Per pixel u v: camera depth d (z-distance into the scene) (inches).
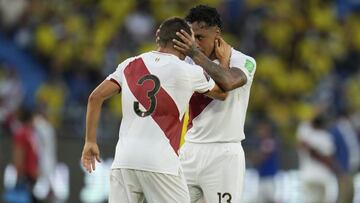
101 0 2571.4
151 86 837.8
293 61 2642.7
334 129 1875.0
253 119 2113.7
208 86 863.1
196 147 945.5
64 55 2367.1
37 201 1721.2
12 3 2427.4
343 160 1882.4
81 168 1819.6
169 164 834.8
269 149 1925.4
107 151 1871.3
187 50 861.2
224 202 938.7
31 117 1704.0
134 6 2576.3
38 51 2407.7
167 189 837.2
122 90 849.5
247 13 2652.6
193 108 945.5
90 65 2332.7
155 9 2596.0
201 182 947.3
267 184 1926.7
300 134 1861.5
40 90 2236.7
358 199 1983.3
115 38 2445.9
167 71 841.5
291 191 1983.3
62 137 1813.5
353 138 2075.5
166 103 836.0
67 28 2448.3
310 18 2780.5
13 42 2413.9
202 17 916.6
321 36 2753.4
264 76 2502.5
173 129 840.9
